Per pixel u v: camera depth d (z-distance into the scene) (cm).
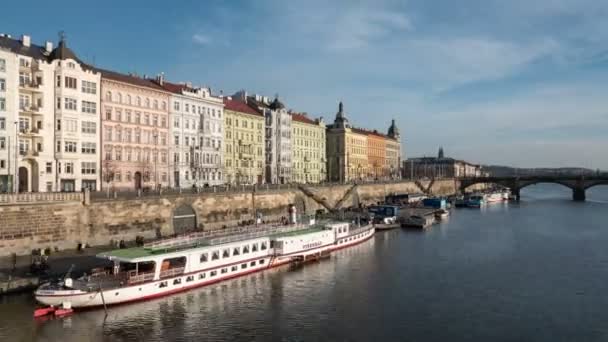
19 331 4131
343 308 4966
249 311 4841
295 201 12312
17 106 8281
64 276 5197
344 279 6134
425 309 4959
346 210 13288
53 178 8869
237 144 14000
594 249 8288
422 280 6100
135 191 8906
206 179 12619
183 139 11944
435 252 8006
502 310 4953
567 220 12812
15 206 6369
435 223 12162
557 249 8288
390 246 8606
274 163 15700
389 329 4397
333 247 7962
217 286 5709
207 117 12656
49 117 8812
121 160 10275
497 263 7119
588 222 12325
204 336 4188
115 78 10169
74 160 9144
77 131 9188
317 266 6894
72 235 7075
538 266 6919
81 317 4528
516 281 6075
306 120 18675
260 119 15075
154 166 11088
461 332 4353
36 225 6612
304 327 4422
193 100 12212
